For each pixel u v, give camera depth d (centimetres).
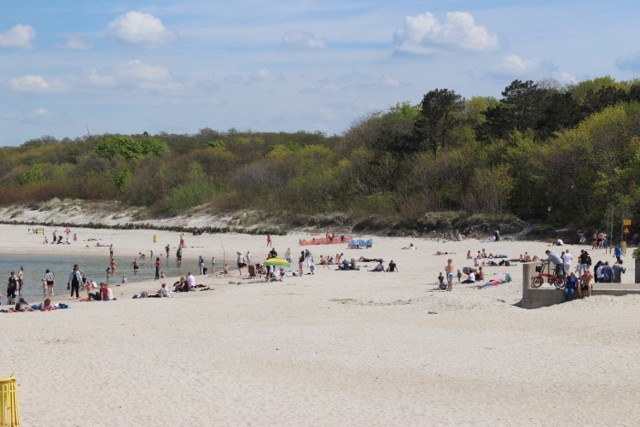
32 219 14225
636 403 1978
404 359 2528
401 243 8206
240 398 2056
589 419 1852
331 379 2277
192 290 4847
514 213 8606
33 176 16812
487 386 2184
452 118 10619
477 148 10044
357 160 11325
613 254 5994
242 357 2581
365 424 1823
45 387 2167
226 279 5647
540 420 1852
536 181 8425
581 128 8331
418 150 10769
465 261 6141
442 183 9850
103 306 4000
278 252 7994
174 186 13500
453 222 8781
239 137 19100
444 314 3434
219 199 12219
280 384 2212
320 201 11062
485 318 3269
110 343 2820
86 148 19975
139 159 16875
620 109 8312
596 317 3123
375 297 4191
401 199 9919
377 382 2239
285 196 11531
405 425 1816
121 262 7694
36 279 6200
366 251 7512
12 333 3023
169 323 3322
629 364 2386
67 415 1891
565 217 8088
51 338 2917
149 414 1900
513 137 9431
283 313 3641
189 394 2094
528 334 2886
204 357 2580
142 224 12162
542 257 6244
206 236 10244
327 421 1845
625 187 7419
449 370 2375
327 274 5559
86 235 11081
